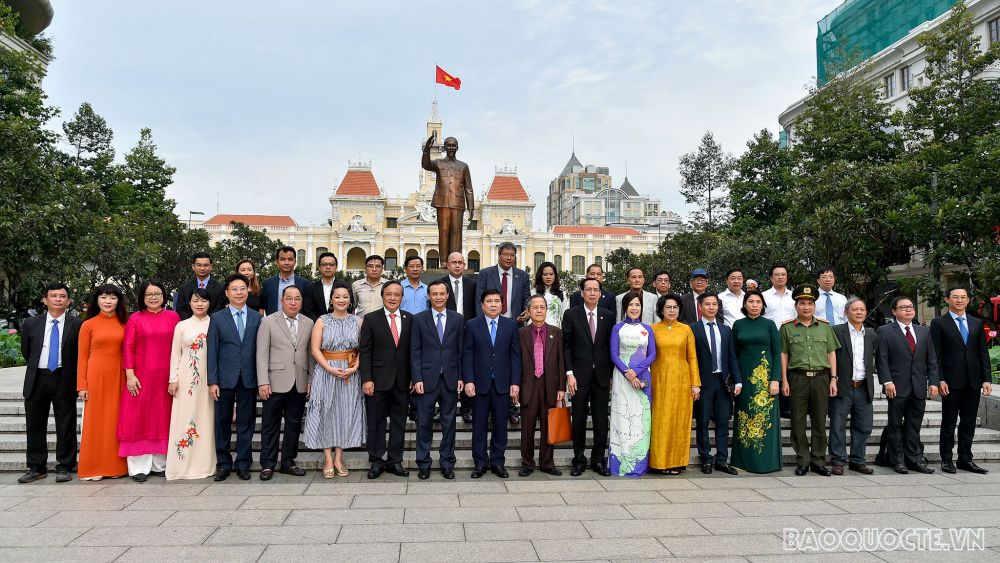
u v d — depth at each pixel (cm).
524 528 407
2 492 491
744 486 525
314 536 388
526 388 564
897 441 583
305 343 558
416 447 579
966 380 578
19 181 1397
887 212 1438
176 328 549
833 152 1911
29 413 529
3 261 1375
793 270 1666
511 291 704
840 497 491
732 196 2427
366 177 6444
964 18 1584
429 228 6400
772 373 576
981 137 1353
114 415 539
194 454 539
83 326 538
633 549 370
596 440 575
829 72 2231
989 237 1280
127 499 471
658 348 577
